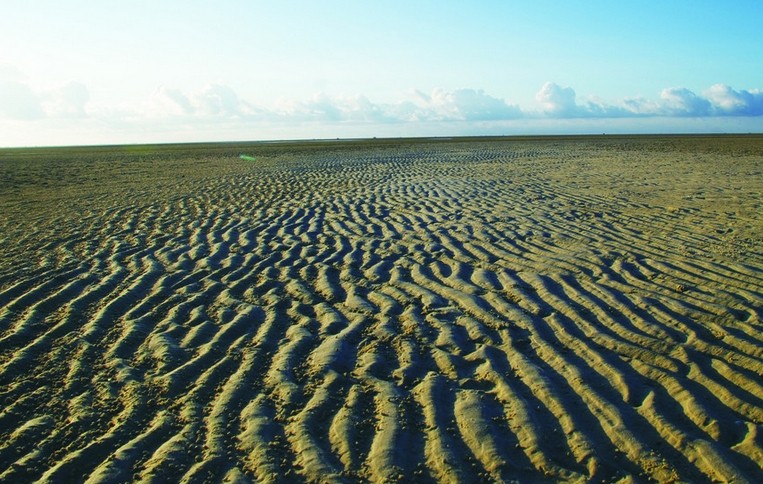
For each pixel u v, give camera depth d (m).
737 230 7.74
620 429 3.16
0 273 6.49
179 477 2.87
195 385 3.84
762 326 4.38
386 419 3.36
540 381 3.74
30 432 3.28
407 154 28.84
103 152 42.59
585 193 11.94
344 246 7.68
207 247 7.71
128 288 5.93
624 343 4.27
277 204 11.31
